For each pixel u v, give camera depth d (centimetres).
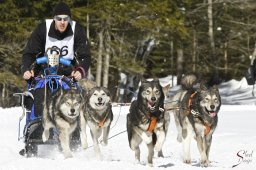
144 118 959
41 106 1048
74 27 1095
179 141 1227
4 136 1374
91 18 3312
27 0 3136
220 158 1081
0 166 900
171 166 940
